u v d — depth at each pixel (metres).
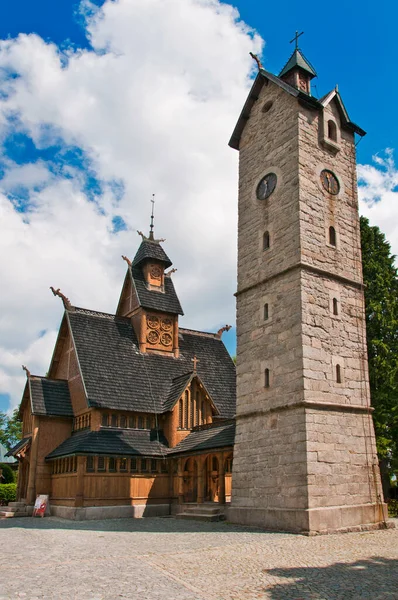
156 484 31.22
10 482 52.50
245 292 25.86
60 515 30.23
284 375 22.34
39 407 33.69
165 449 31.67
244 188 28.00
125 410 31.64
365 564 13.61
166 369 36.78
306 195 24.38
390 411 28.75
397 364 29.36
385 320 30.05
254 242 26.17
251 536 18.62
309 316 22.47
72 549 16.33
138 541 17.95
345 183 26.48
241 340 25.36
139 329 37.66
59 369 37.97
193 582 11.59
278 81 26.66
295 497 20.25
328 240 24.59
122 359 35.31
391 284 31.84
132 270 39.88
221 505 26.61
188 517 26.81
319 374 21.92
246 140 28.73
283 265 23.95
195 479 31.33
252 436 23.25
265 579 11.92
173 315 39.31
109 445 29.77
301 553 15.09
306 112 25.80
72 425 34.53
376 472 22.41
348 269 25.00
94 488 29.08
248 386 24.23
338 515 20.06
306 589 11.12
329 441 21.14
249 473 22.91
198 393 34.34
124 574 12.33
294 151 24.97
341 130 27.31
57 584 11.30
